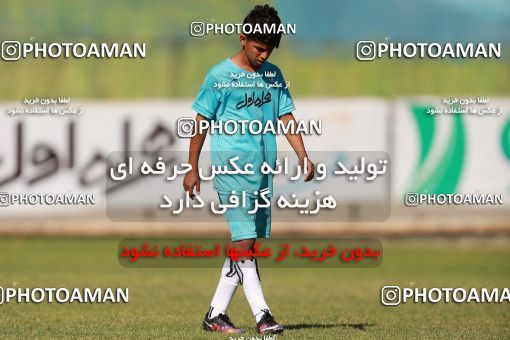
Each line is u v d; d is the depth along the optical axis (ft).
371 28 265.54
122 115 257.55
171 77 267.80
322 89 267.59
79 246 249.96
